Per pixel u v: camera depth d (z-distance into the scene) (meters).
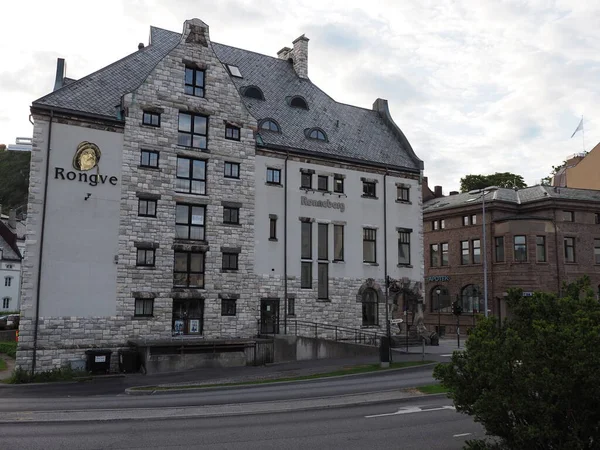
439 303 55.94
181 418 15.23
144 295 29.50
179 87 31.80
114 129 29.81
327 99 42.38
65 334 27.47
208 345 28.56
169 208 30.75
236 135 33.66
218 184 32.53
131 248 29.48
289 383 21.91
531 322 10.01
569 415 8.90
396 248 39.66
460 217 54.22
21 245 83.88
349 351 31.83
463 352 10.78
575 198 49.44
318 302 35.66
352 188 38.28
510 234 48.91
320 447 11.91
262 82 39.41
